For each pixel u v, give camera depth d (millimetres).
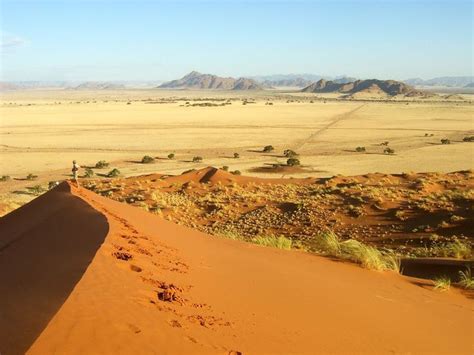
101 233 9461
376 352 6164
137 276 6875
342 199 32594
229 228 28562
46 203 14711
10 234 12148
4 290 6316
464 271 15062
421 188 35031
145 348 4484
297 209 31141
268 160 77625
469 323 8992
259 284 8742
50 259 7918
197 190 39312
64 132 114812
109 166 71750
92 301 5324
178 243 11531
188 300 6480
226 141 101188
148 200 35000
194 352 4707
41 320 4824
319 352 5711
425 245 22547
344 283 10695
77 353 4164
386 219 27734
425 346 6797
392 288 11242
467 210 26656
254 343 5457
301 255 14406
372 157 78438
